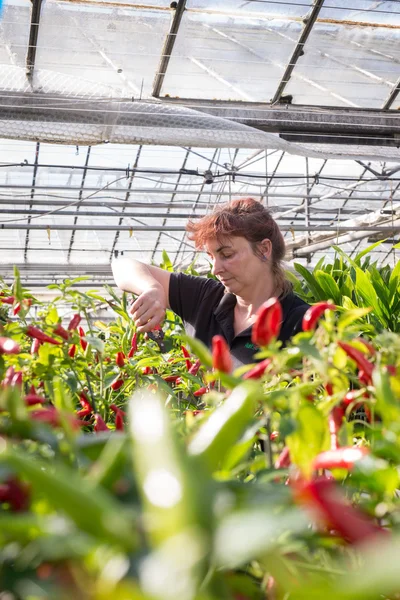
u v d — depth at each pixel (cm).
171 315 274
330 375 70
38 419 65
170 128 572
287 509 45
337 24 621
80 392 129
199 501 34
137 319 189
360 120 652
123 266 254
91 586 39
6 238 1256
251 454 86
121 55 634
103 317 1358
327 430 68
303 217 1278
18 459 36
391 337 71
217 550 33
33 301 127
